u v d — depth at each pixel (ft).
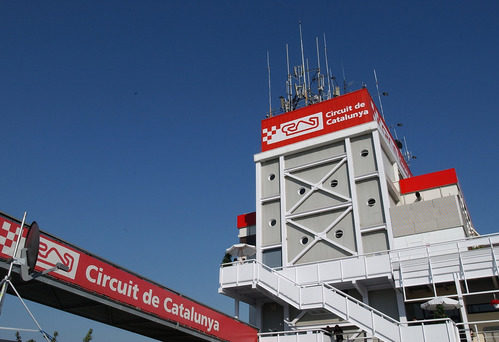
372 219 106.83
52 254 49.83
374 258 94.48
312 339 81.56
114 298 57.26
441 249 97.30
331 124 122.72
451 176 118.32
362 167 113.50
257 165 129.70
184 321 69.21
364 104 120.06
